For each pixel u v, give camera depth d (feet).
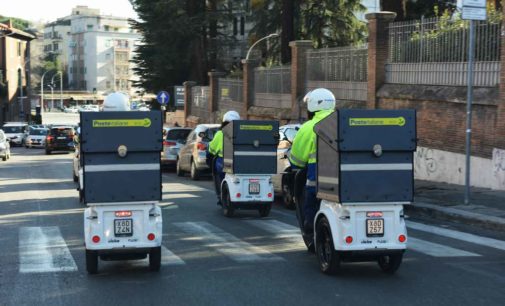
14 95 270.26
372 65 68.64
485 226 38.14
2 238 34.73
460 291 23.18
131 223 25.26
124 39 505.25
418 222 40.83
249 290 23.41
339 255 24.88
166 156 87.10
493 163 52.03
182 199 53.11
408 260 28.58
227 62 167.22
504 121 50.42
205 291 23.32
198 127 77.25
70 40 521.24
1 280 25.16
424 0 107.76
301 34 136.98
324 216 25.55
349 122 23.81
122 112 24.85
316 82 87.51
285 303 21.63
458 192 50.70
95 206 25.07
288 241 33.47
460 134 56.39
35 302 22.03
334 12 135.33
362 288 23.61
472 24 44.73
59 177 79.30
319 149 25.61
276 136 42.09
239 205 41.98
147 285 24.27
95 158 24.79
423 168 61.87
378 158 24.13
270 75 107.24
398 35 66.33
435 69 60.34
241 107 121.60
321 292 23.04
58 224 39.75
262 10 146.00
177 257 29.37
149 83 172.65
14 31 263.29
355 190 23.95
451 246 32.09
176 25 153.38
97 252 25.11
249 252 30.48
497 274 25.88
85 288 23.89
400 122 24.12
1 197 56.24
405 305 21.34
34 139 177.27
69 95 449.48
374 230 24.31
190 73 169.78
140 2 165.78
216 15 156.15
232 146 41.63
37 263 28.22
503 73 50.34
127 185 24.99
